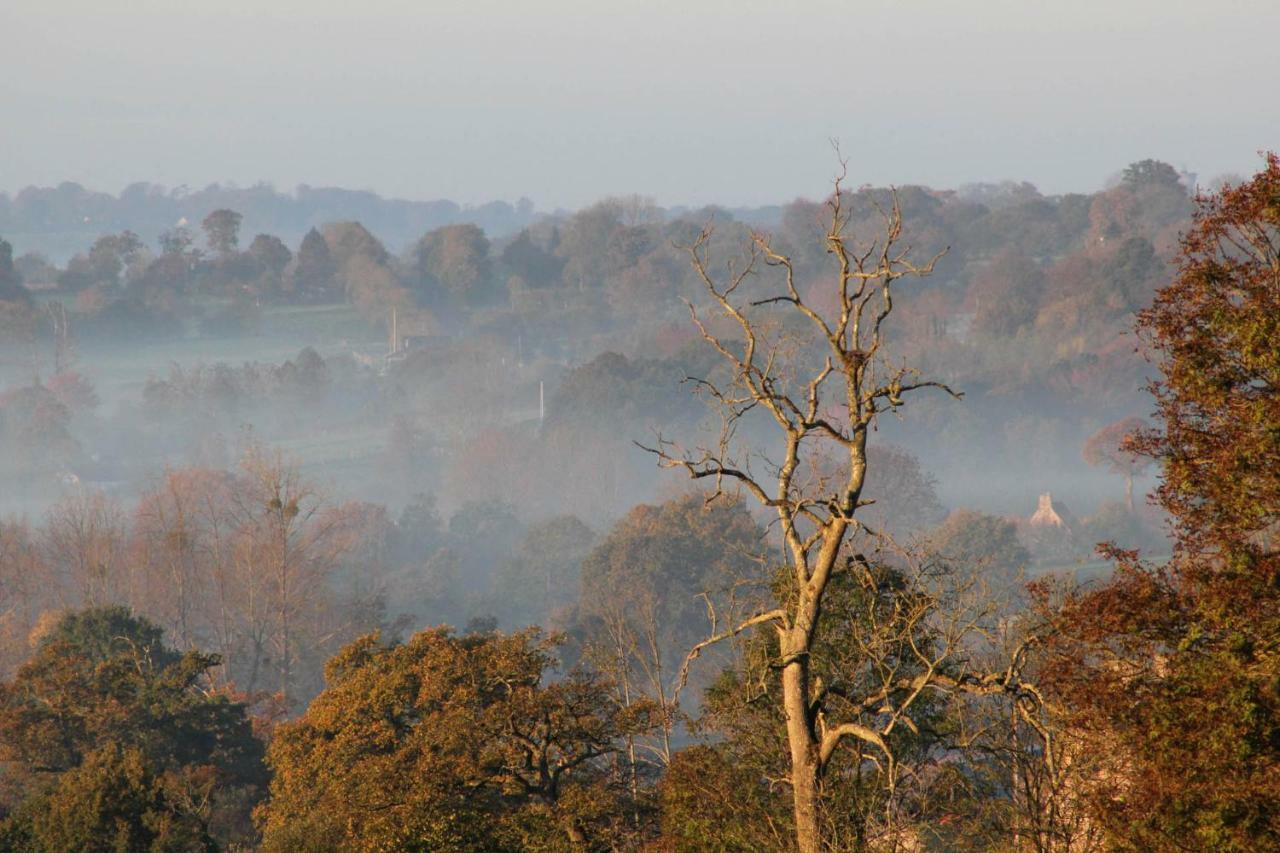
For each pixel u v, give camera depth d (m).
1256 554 74.12
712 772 101.31
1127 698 75.94
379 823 126.31
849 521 81.31
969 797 91.12
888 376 87.69
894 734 95.81
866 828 85.69
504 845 124.88
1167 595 77.25
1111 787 77.31
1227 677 69.88
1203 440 76.50
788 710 82.38
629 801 128.62
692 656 91.31
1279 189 75.12
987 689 80.62
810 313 82.81
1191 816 70.50
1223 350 76.50
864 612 99.19
